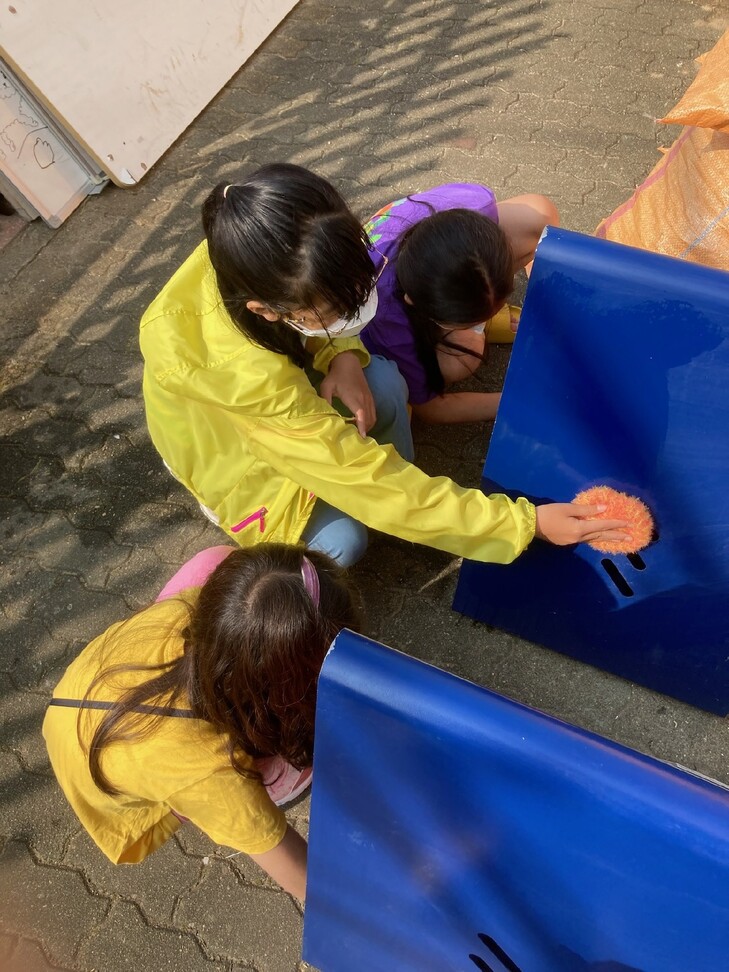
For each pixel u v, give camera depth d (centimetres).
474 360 182
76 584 183
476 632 162
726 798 64
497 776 70
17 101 243
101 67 254
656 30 277
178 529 188
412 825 82
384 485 119
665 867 67
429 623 164
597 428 112
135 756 96
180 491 194
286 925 136
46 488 200
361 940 107
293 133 272
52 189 259
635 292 95
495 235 137
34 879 146
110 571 184
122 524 191
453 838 80
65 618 179
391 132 263
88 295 241
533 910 83
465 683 70
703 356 97
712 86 141
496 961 95
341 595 93
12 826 153
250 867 142
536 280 100
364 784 80
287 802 145
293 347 121
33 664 173
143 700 96
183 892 141
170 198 263
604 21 283
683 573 124
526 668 157
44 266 252
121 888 143
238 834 101
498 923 88
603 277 96
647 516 119
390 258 162
